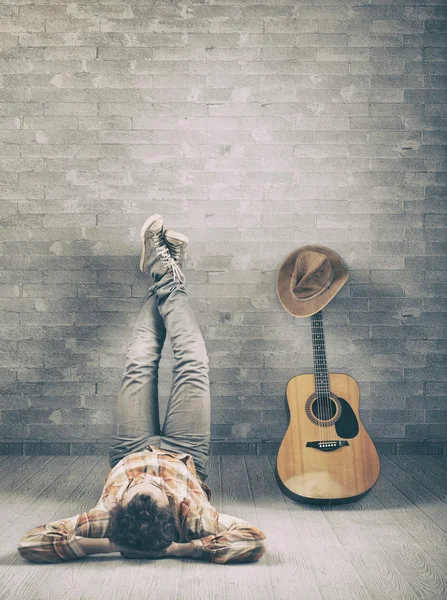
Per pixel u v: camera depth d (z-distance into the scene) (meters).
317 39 3.20
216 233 3.20
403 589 1.64
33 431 3.19
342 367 3.20
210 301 3.20
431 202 3.22
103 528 1.82
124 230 3.20
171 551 1.83
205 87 3.20
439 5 3.20
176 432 2.43
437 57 3.21
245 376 3.20
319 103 3.21
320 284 2.84
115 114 3.20
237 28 3.20
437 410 3.21
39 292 3.20
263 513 2.29
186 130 3.20
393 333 3.21
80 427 3.19
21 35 3.19
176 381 2.52
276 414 3.19
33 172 3.20
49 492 2.53
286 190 3.20
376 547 1.95
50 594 1.60
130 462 1.97
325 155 3.21
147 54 3.20
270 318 3.20
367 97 3.21
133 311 3.20
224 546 1.81
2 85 3.19
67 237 3.20
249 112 3.20
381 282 3.21
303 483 2.41
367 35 3.20
